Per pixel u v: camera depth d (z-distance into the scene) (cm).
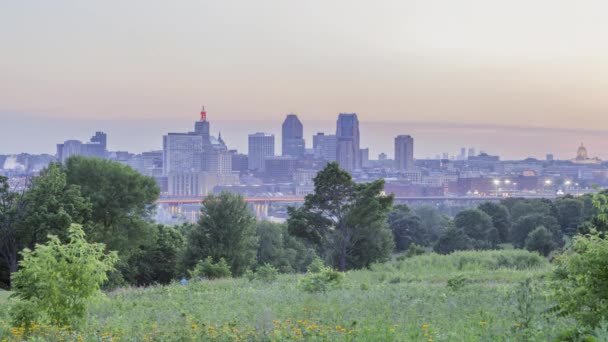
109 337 1288
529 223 9038
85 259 1524
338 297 2125
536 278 2656
